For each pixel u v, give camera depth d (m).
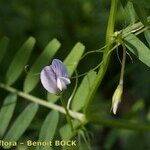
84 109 0.26
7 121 0.27
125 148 0.39
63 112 0.27
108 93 0.41
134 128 0.28
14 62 0.29
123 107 0.42
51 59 0.28
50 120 0.26
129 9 0.23
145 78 0.40
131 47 0.23
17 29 0.42
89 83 0.26
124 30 0.23
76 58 0.26
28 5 0.43
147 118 0.37
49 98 0.28
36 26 0.42
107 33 0.23
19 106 0.34
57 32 0.42
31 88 0.28
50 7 0.43
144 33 0.23
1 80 0.32
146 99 0.40
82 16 0.43
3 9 0.42
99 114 0.35
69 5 0.43
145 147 0.38
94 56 0.41
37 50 0.41
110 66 0.41
